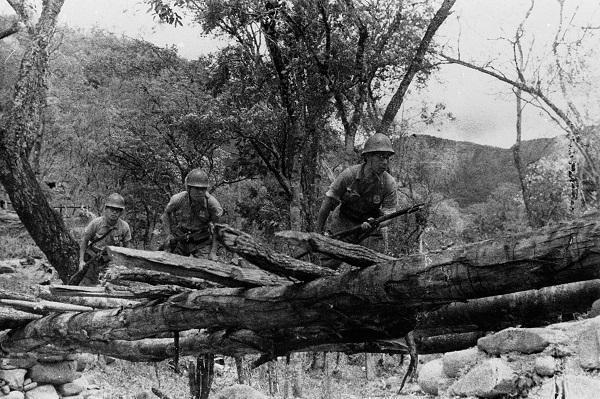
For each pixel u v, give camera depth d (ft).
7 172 46.60
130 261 17.69
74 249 48.06
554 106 68.18
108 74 85.30
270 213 67.15
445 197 81.05
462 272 14.10
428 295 14.88
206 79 69.67
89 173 89.66
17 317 29.60
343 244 15.87
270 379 39.19
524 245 13.12
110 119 79.05
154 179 77.41
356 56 58.44
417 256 15.08
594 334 18.28
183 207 29.07
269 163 62.80
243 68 64.34
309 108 59.36
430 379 23.35
